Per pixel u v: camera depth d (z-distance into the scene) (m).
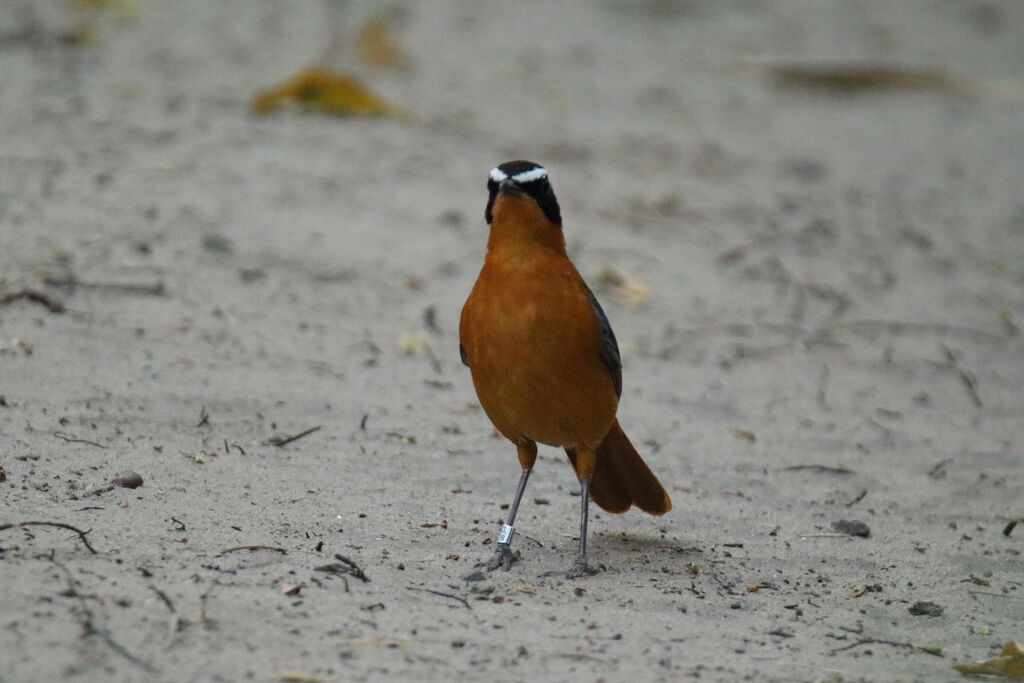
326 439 10.88
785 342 15.28
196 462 9.85
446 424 11.77
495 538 9.26
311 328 13.54
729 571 9.16
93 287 13.31
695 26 35.47
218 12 30.05
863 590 9.02
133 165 17.17
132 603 7.17
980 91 30.58
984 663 7.62
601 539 9.62
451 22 32.81
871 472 11.78
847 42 34.38
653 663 7.30
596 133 23.14
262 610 7.33
